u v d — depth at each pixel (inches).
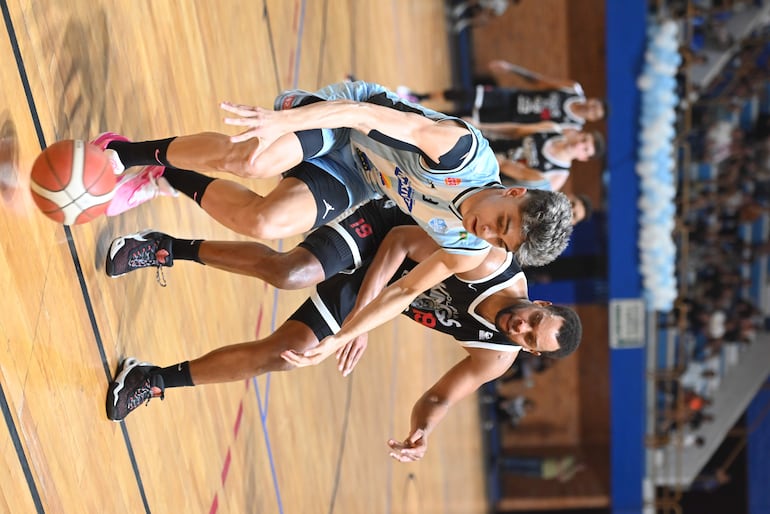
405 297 147.9
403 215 173.6
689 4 561.0
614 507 610.2
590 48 655.8
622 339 566.9
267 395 246.1
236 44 242.2
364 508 327.0
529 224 124.0
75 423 141.3
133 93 173.6
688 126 547.8
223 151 138.0
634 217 544.7
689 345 628.4
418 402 169.9
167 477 174.6
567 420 674.8
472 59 682.2
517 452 684.7
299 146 142.9
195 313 199.6
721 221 628.4
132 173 149.7
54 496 132.4
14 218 129.2
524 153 315.0
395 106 143.5
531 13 658.2
